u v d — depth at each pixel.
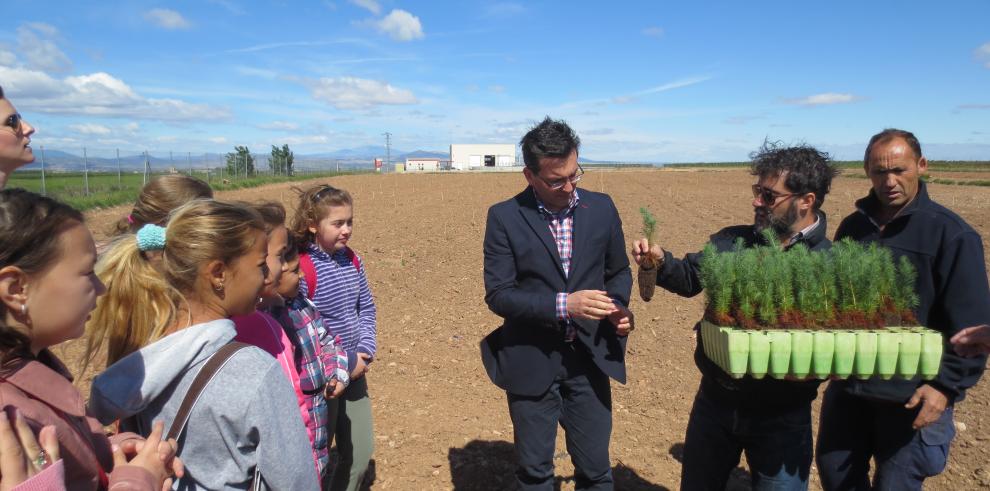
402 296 9.74
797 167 2.83
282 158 53.59
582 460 3.31
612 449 4.84
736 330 2.52
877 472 2.92
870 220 3.02
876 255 2.65
